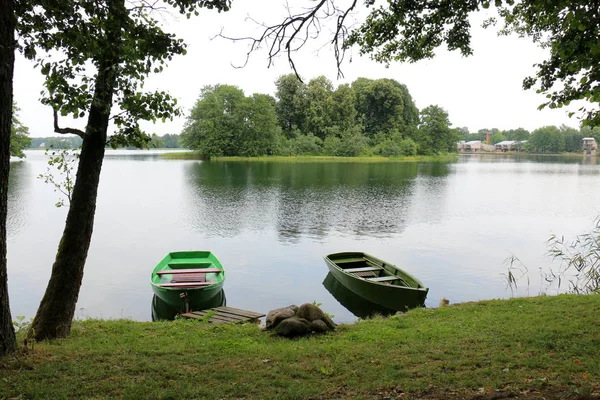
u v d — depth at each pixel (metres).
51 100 6.24
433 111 97.00
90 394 4.47
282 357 5.84
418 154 96.31
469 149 167.12
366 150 84.50
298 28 6.30
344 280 13.02
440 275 14.41
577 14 5.22
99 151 6.79
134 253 16.66
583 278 13.84
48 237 18.64
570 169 67.56
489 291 12.88
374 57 9.70
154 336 7.27
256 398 4.46
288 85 85.00
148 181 41.75
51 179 7.22
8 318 5.50
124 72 6.25
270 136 78.19
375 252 17.25
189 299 11.36
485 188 39.06
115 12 5.86
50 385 4.62
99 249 17.19
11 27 4.82
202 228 21.25
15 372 4.97
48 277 13.45
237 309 10.20
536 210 27.36
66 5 5.39
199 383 4.85
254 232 20.53
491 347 5.92
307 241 18.91
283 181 42.06
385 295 11.53
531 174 56.66
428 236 20.05
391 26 8.62
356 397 4.43
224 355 5.93
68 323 7.01
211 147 76.06
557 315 7.52
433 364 5.36
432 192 35.53
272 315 7.80
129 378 4.94
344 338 7.00
